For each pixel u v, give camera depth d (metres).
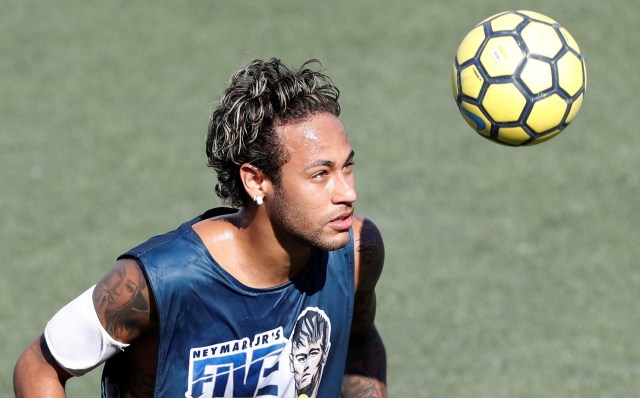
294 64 49.09
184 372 12.98
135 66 49.81
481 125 14.65
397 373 26.05
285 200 12.58
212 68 49.44
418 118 43.47
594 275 31.03
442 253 32.53
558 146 40.34
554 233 33.72
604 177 37.69
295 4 55.22
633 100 44.75
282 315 13.21
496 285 30.48
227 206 13.70
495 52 14.41
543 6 53.50
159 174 39.28
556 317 28.70
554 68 14.35
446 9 54.03
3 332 28.30
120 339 12.81
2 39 52.69
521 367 26.25
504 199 36.19
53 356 12.95
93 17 55.00
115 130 43.34
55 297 30.36
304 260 13.11
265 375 13.31
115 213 36.16
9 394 25.34
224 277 12.83
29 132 43.38
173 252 12.73
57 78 48.78
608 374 25.84
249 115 12.52
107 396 13.48
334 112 12.81
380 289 30.23
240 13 54.75
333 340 13.78
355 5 54.66
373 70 48.34
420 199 36.38
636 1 53.62
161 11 55.38
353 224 14.05
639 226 34.03
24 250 33.41
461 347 27.25
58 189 38.09
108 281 12.72
